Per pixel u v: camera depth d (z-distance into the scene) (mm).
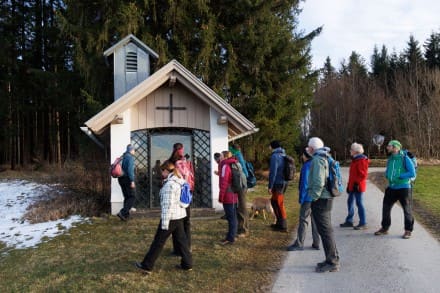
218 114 10531
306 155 6730
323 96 38156
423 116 31094
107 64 14625
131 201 9250
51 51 23078
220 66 16609
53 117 23594
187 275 5508
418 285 4934
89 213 10211
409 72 36750
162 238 5492
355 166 7965
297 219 9328
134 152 9688
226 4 16391
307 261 6059
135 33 14930
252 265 5941
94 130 9789
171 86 10391
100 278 5438
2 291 5234
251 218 9164
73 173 13156
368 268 5621
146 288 5047
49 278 5582
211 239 7402
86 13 15148
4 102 23234
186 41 16078
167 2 15320
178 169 5730
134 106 10266
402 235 7418
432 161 26641
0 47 22594
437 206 10750
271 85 17203
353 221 8797
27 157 25469
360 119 36875
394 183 7203
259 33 16609
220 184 7062
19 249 7551
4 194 14609
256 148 17484
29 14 24266
